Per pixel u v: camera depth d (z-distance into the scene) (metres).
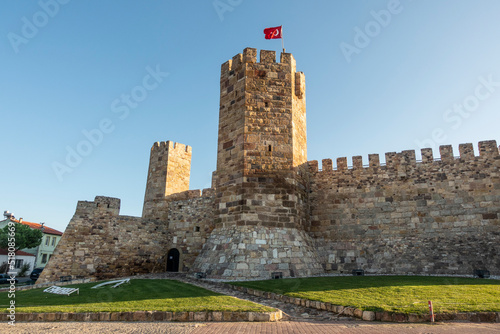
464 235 22.23
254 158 21.89
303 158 25.02
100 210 26.78
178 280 20.08
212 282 18.19
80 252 25.06
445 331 9.12
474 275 20.70
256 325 10.38
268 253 19.55
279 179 21.91
